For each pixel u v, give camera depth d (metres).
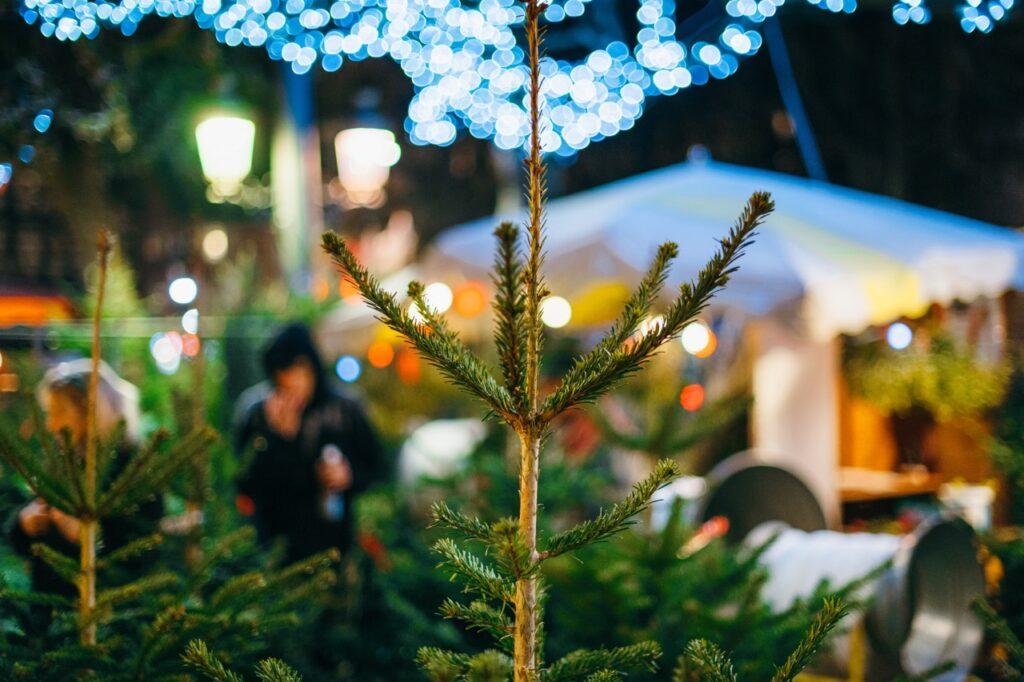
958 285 5.25
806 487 4.81
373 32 5.28
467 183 16.02
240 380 7.14
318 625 3.93
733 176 6.38
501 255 1.50
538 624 1.70
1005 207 8.51
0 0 3.51
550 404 1.57
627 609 2.85
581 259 5.50
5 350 4.43
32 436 3.07
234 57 5.91
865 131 8.55
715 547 3.17
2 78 3.64
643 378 5.20
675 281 5.07
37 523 2.89
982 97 8.19
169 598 2.40
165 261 10.06
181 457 2.38
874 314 5.05
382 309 1.55
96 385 2.33
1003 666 2.27
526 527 1.56
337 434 5.22
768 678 2.62
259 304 7.71
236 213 10.30
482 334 6.47
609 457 4.68
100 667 2.14
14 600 2.31
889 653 3.70
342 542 5.10
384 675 3.75
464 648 3.25
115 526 2.97
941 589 3.87
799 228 5.36
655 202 5.70
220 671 1.67
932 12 4.46
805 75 8.44
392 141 8.67
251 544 3.34
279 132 9.99
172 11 3.88
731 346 6.72
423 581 3.59
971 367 6.24
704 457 6.72
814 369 5.86
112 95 4.27
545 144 1.59
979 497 5.93
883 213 5.84
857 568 3.78
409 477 6.36
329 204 15.56
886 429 6.86
